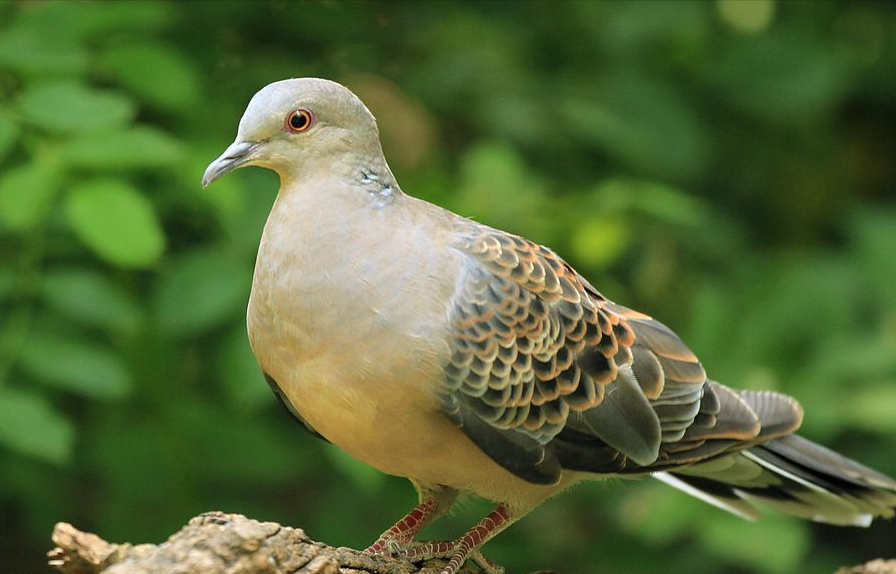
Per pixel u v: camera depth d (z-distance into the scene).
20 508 12.16
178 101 10.15
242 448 10.87
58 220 9.62
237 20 11.57
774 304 11.80
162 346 10.63
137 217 8.90
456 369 7.24
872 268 12.12
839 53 13.33
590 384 7.75
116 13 10.03
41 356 9.41
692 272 12.70
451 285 7.30
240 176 10.44
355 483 10.85
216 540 6.33
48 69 9.44
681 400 8.09
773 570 10.48
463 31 12.81
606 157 12.69
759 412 8.52
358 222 7.27
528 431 7.58
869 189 14.61
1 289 9.49
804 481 8.61
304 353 7.17
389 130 12.14
